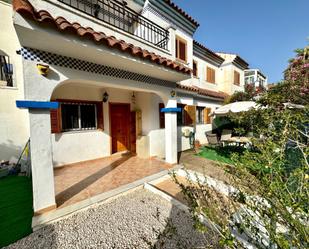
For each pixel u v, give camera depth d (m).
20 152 6.45
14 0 2.69
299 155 1.73
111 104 8.29
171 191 4.71
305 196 1.25
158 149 8.54
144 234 2.97
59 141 6.52
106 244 2.76
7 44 6.26
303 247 1.15
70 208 3.62
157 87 5.82
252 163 1.63
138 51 3.98
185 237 2.82
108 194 4.28
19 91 6.43
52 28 2.82
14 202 3.94
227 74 14.92
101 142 7.82
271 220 1.40
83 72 3.94
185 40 9.83
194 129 10.19
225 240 1.39
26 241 2.80
